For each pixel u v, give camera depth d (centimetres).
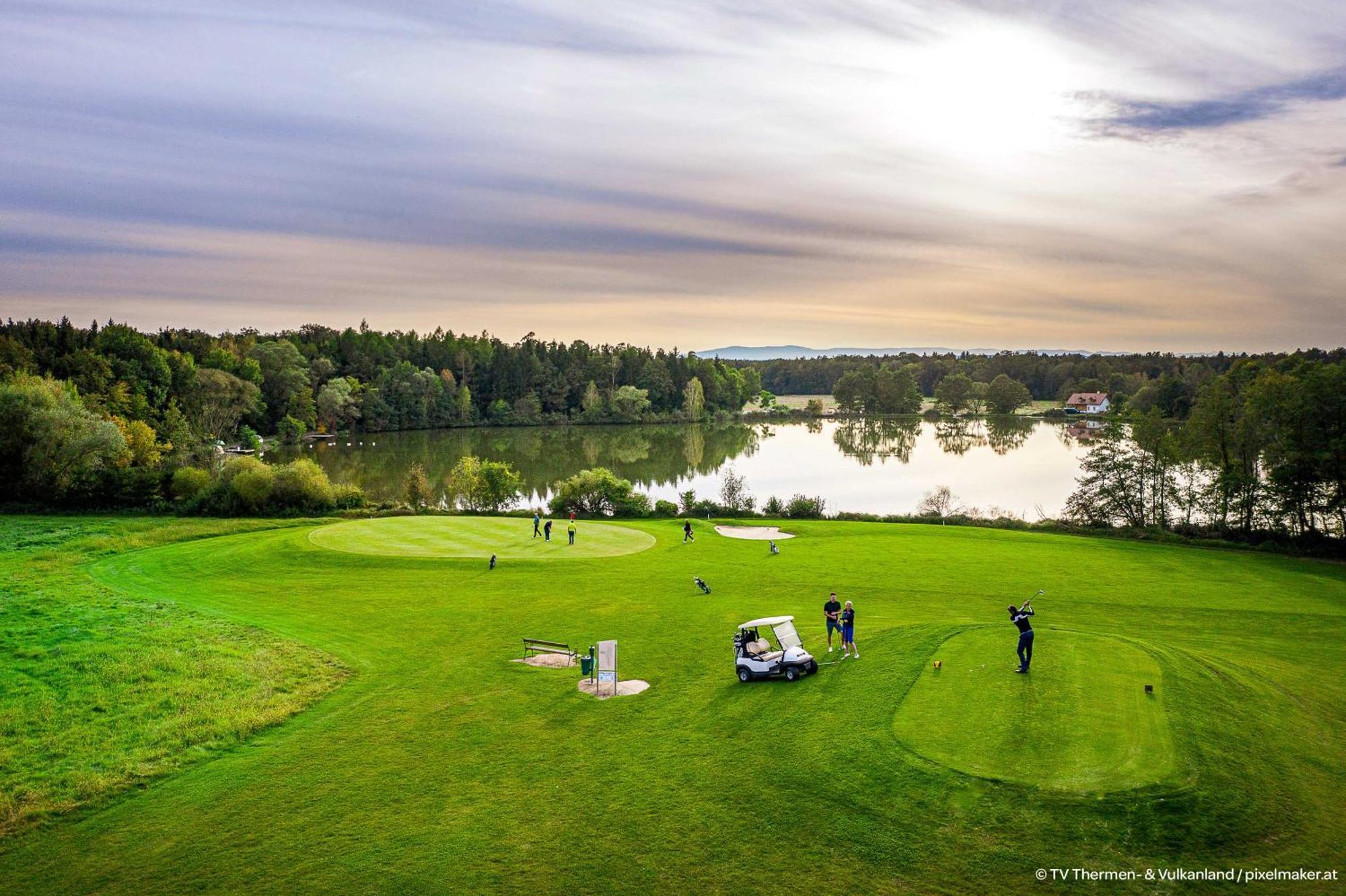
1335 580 4997
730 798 2056
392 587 4641
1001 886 1638
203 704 2858
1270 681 2816
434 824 2025
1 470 7688
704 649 3397
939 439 17250
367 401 18638
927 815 1852
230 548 5684
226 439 14262
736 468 12394
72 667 3203
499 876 1791
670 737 2470
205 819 2095
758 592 4475
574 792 2153
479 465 9494
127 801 2200
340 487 7894
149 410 11950
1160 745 2012
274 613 4078
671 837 1905
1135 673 2498
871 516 7606
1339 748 2244
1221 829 1745
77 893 1795
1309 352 15125
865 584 4662
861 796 1961
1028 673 2502
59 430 7794
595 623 3862
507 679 3084
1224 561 5572
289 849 1938
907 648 2928
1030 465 12631
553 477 11562
